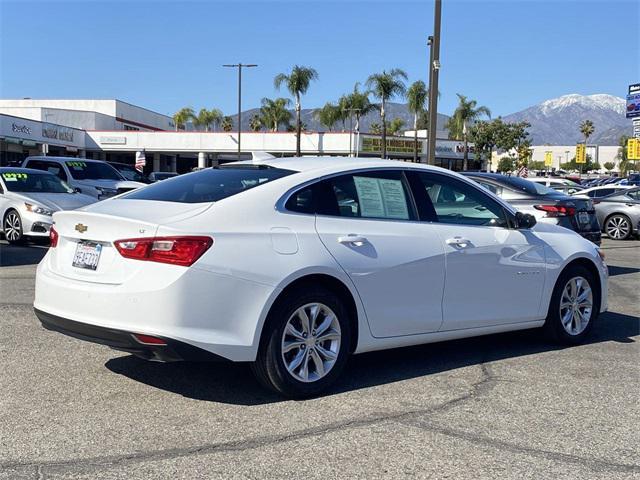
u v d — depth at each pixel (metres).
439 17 16.62
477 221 5.78
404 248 5.09
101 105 65.12
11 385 4.84
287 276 4.45
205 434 4.02
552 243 6.21
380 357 5.88
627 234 17.86
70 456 3.69
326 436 4.03
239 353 4.32
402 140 57.31
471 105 57.81
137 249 4.26
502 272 5.73
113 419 4.24
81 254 4.61
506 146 57.22
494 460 3.76
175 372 5.23
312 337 4.67
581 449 3.94
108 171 17.81
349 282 4.77
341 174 5.08
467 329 5.55
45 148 46.31
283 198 4.72
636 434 4.19
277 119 62.53
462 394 4.88
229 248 4.31
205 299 4.20
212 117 76.56
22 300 7.75
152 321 4.14
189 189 4.95
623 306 8.53
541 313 6.11
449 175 5.75
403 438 4.03
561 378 5.33
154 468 3.56
